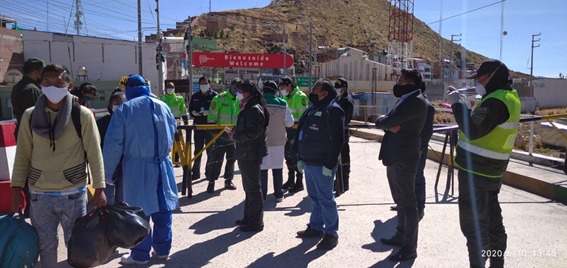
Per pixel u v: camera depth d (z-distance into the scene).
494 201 3.97
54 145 3.39
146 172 4.29
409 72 4.35
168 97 10.77
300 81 49.41
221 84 48.53
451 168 7.17
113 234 3.51
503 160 3.70
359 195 7.19
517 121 3.68
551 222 5.68
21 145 3.44
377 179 8.45
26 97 5.24
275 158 6.69
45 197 3.43
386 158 4.52
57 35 48.19
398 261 4.49
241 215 6.09
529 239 5.06
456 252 4.71
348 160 7.36
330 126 4.62
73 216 3.55
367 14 168.38
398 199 4.55
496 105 3.53
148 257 4.47
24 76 5.37
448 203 6.65
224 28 120.19
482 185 3.72
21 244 3.39
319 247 4.82
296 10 154.62
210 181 7.32
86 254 3.41
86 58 48.78
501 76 3.67
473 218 3.79
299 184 7.58
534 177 7.32
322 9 159.75
